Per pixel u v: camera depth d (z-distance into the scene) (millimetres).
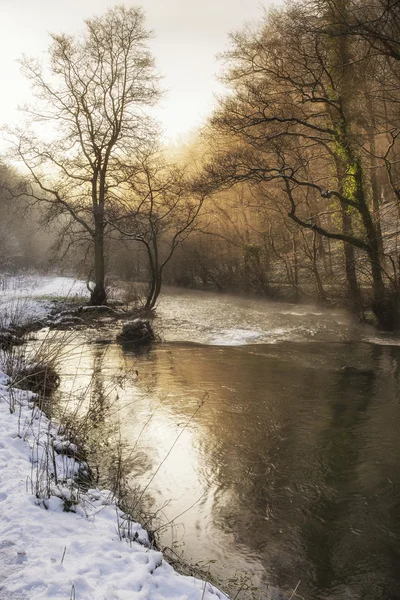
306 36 19828
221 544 5660
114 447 8234
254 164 20641
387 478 7285
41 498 5027
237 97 22375
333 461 7867
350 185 20828
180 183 22562
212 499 6684
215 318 23750
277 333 19828
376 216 23875
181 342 18281
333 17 18672
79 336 19203
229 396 11289
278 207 27203
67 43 25016
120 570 3961
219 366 14297
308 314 24641
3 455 6047
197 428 9242
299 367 14133
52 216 26078
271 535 5875
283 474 7438
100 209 24656
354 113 20641
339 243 28641
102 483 6785
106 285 31531
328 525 6098
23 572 3684
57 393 10828
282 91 21312
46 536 4324
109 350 16734
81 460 7066
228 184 22016
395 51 18125
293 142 24062
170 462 7754
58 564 3842
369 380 12633
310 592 4918
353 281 22172
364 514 6340
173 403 10750
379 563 5387
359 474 7418
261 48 21469
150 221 23406
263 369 13891
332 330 20328
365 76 20531
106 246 30438
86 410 9789
